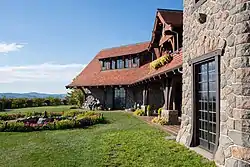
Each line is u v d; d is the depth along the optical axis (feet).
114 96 95.71
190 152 23.70
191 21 26.89
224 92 19.25
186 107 28.14
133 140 31.04
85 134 38.27
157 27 62.69
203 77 24.53
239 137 16.74
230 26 18.31
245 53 16.66
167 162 21.02
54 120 50.47
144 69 87.71
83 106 104.37
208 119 23.21
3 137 36.76
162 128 40.65
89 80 101.45
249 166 15.97
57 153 26.04
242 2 16.99
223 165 18.51
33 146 30.04
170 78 44.39
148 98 71.05
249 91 16.39
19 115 63.52
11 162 23.11
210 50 21.79
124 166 20.66
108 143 29.99
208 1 22.35
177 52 47.32
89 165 21.38
